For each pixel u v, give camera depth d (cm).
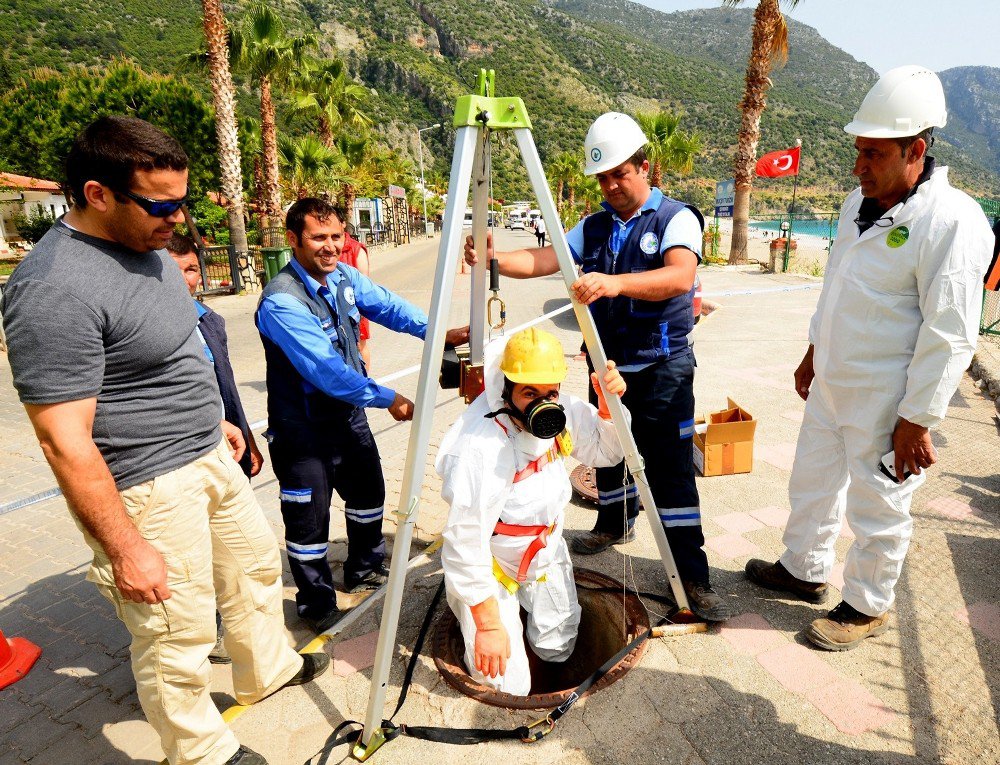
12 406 667
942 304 201
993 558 311
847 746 207
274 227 2003
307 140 2552
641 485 243
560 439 225
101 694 252
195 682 192
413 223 5509
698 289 647
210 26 1571
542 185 191
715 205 2180
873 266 219
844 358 231
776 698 228
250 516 219
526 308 1169
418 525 370
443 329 182
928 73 199
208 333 252
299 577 276
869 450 231
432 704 233
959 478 402
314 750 218
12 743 228
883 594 243
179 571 184
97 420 170
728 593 293
